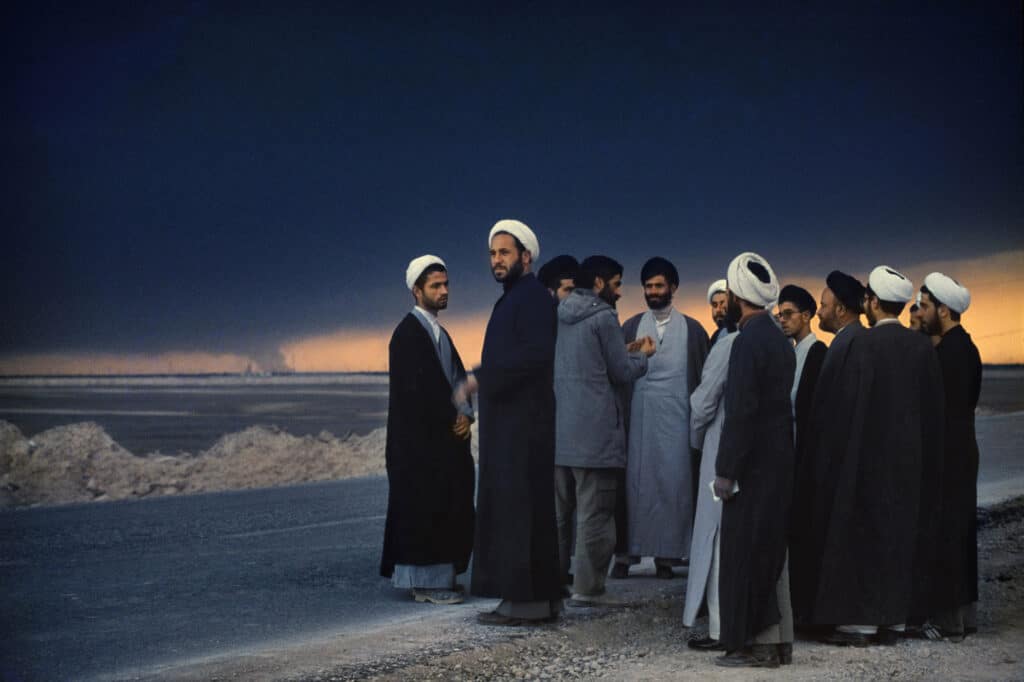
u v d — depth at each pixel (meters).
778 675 5.11
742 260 5.51
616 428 6.67
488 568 6.20
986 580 7.45
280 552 8.82
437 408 7.02
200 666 5.23
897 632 5.79
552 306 6.30
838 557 5.75
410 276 7.29
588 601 6.66
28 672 5.20
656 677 5.06
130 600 6.97
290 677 4.99
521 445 6.15
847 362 5.90
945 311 6.34
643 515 7.61
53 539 9.40
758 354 5.34
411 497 6.97
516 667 5.28
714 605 5.59
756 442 5.33
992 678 5.05
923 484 5.94
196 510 11.34
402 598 7.13
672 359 7.74
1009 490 11.23
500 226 6.39
